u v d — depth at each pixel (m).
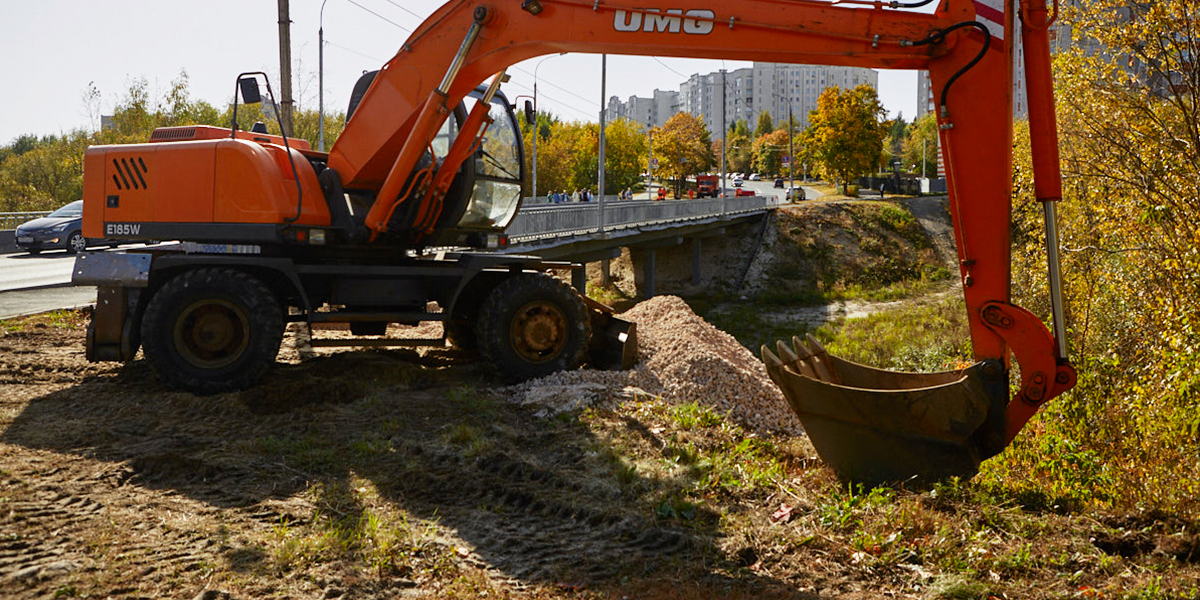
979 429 5.86
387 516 5.29
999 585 4.61
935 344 22.48
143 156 8.87
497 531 5.15
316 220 8.59
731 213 46.50
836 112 76.31
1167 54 10.04
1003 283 5.86
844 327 30.73
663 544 5.03
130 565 4.39
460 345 10.45
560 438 7.04
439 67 8.21
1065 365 5.69
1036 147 5.69
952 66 5.99
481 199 9.51
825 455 6.26
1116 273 13.09
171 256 8.45
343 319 8.73
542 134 102.50
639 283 44.69
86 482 5.66
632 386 8.70
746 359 10.46
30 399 7.85
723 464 6.48
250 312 8.17
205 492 5.61
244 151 8.40
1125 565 4.93
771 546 5.02
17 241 26.58
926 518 5.37
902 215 53.38
